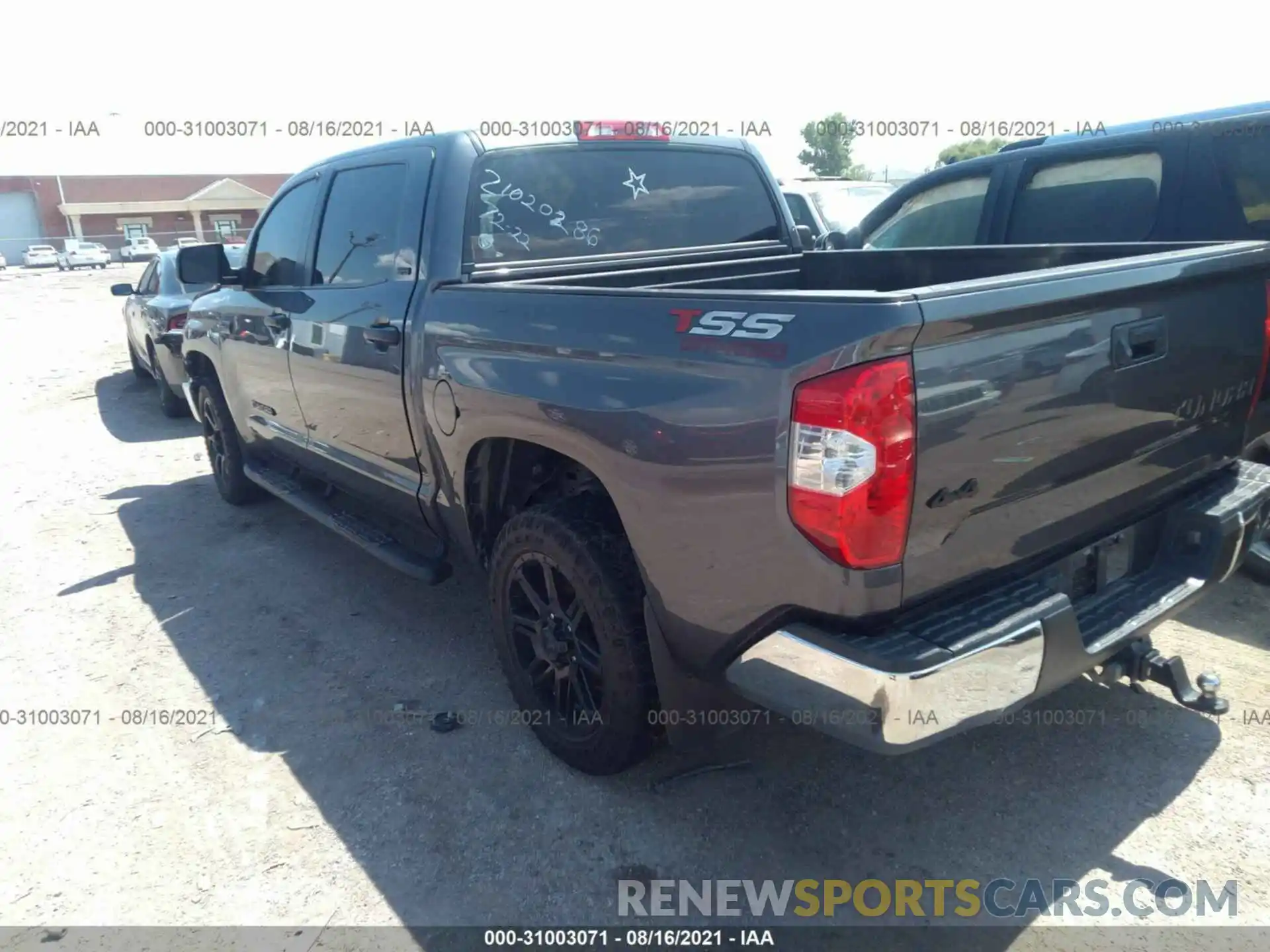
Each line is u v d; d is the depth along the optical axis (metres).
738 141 4.30
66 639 4.27
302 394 4.36
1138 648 2.90
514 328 2.87
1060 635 2.27
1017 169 4.91
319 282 4.19
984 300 2.01
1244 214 4.11
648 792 3.00
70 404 9.84
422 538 4.12
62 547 5.47
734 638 2.33
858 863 2.67
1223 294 2.68
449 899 2.60
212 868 2.77
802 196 9.65
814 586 2.09
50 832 2.96
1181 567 2.75
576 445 2.63
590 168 3.76
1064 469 2.33
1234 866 2.58
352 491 4.28
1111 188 4.55
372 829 2.90
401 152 3.67
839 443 1.96
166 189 51.00
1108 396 2.36
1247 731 3.13
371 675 3.83
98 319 18.47
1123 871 2.58
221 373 5.39
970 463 2.10
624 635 2.71
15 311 21.00
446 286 3.29
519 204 3.56
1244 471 3.01
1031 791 2.92
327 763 3.24
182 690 3.78
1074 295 2.18
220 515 5.95
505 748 3.28
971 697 2.10
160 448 7.83
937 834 2.76
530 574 3.11
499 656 3.33
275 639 4.18
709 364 2.22
